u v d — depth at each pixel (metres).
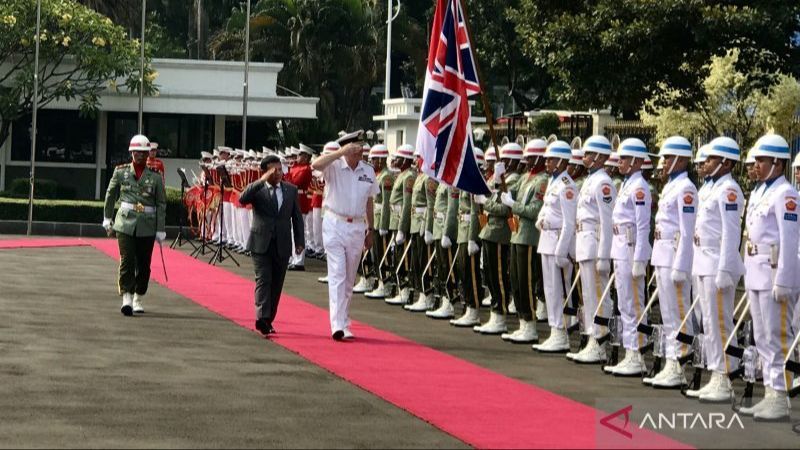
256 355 17.27
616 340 16.72
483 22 67.38
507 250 20.16
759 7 27.78
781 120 35.22
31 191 41.75
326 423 12.88
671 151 15.89
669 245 15.89
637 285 16.70
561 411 13.72
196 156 54.66
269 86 54.28
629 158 16.88
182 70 53.72
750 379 14.20
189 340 18.48
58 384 14.70
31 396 13.94
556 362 17.56
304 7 64.12
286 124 61.81
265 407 13.66
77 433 12.16
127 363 16.30
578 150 19.05
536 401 14.30
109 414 13.10
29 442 11.75
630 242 16.77
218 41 67.00
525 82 68.75
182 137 54.53
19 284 25.17
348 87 67.06
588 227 17.47
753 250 14.20
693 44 29.28
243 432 12.38
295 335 19.33
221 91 54.03
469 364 17.02
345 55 64.38
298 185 32.97
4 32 49.44
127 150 54.31
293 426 12.70
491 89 81.56
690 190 15.70
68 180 54.06
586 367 17.22
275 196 19.30
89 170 54.09
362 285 26.28
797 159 14.94
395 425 12.86
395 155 24.58
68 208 42.62
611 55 29.42
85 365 16.03
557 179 18.53
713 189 14.92
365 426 12.77
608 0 29.17
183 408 13.51
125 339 18.38
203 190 38.00
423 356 17.59
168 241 39.94
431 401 14.14
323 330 20.00
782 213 13.88
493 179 20.06
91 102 51.41
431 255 23.28
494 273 20.20
